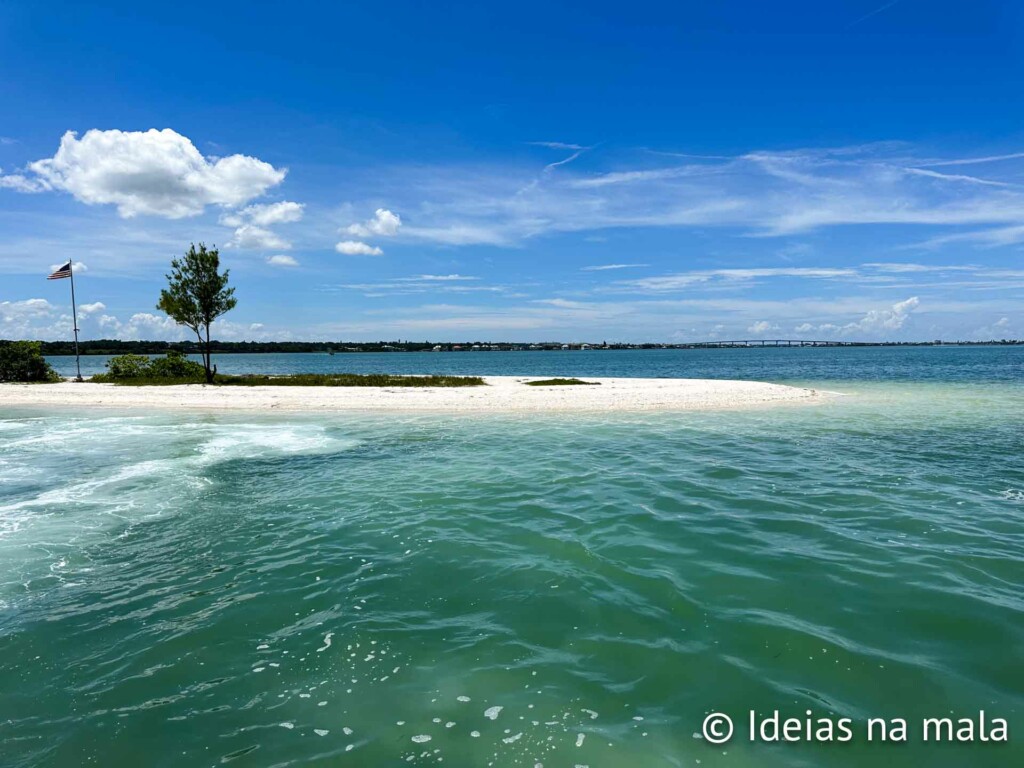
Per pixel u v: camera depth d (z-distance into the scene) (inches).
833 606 235.5
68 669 195.6
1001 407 1019.9
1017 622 220.8
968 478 465.4
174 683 187.2
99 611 238.1
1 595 253.6
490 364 4675.2
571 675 189.0
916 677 186.5
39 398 1152.2
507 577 267.0
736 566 278.4
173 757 153.6
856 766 147.9
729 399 1090.1
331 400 1074.7
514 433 717.9
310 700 177.5
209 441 661.3
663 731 162.4
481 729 163.6
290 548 310.2
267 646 208.5
